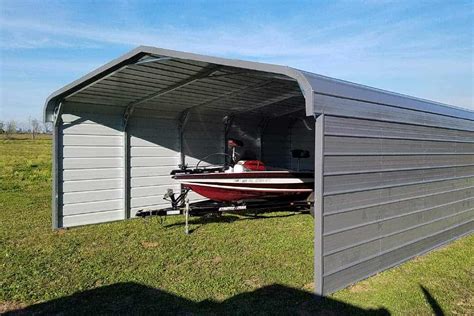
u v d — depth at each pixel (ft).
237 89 21.26
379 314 11.01
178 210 21.03
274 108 28.68
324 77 12.89
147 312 11.08
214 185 22.21
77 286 13.00
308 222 23.66
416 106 17.11
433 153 18.48
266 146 34.37
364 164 13.74
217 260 15.80
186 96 23.08
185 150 28.43
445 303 11.87
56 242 18.69
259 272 14.34
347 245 13.00
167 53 14.75
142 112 25.73
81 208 22.81
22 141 113.50
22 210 26.91
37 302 11.80
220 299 11.97
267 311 11.12
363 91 14.03
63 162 22.08
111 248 17.60
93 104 23.13
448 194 19.93
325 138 11.95
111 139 24.34
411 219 16.61
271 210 26.61
